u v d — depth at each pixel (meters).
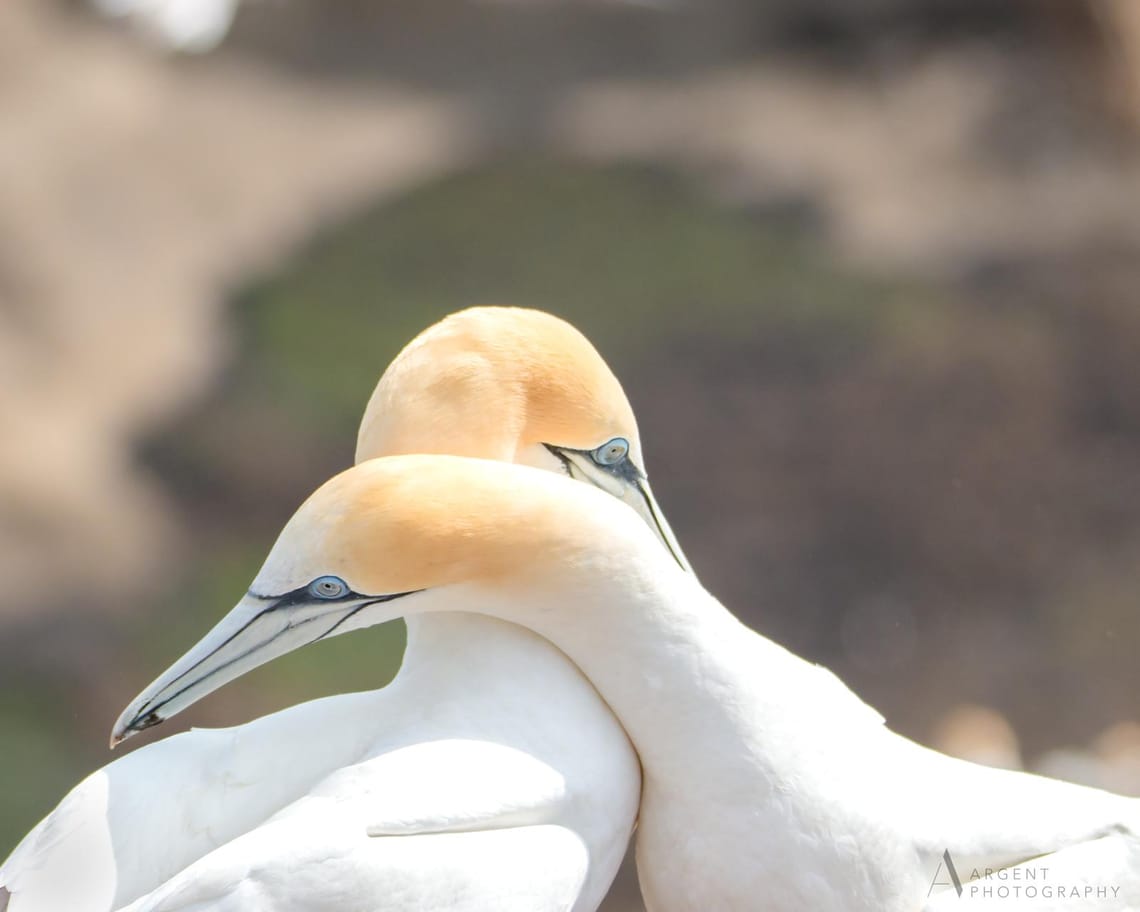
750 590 17.62
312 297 23.16
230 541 18.66
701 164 26.61
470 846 4.79
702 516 18.67
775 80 29.23
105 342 21.61
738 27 30.84
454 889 4.71
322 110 28.78
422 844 4.73
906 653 16.91
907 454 19.48
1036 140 25.98
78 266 23.00
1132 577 17.86
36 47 27.72
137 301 22.67
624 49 30.62
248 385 21.22
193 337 22.14
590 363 5.89
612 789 5.16
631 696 5.15
